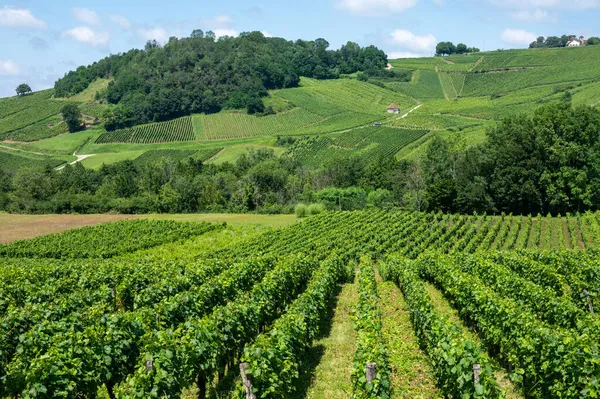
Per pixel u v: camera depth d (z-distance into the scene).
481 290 18.94
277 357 13.05
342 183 93.81
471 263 29.42
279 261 29.44
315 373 15.68
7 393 12.23
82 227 62.03
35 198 84.75
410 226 57.53
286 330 14.92
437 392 13.84
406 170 86.31
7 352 15.13
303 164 114.19
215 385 15.04
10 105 175.88
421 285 21.80
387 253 43.41
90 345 13.64
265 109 160.25
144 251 48.16
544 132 64.25
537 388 13.11
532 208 66.94
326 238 51.19
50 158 124.31
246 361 12.56
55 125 151.38
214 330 14.49
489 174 69.69
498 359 16.52
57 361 12.20
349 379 15.05
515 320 15.12
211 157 120.75
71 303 20.00
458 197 70.56
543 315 19.27
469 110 146.50
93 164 117.50
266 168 86.25
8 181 91.19
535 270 26.44
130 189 88.44
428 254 33.06
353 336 19.47
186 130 143.75
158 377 11.90
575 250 34.50
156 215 76.88
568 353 12.11
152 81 164.00
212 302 20.25
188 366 12.99
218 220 70.12
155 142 135.50
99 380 13.28
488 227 57.44
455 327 15.06
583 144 63.72
